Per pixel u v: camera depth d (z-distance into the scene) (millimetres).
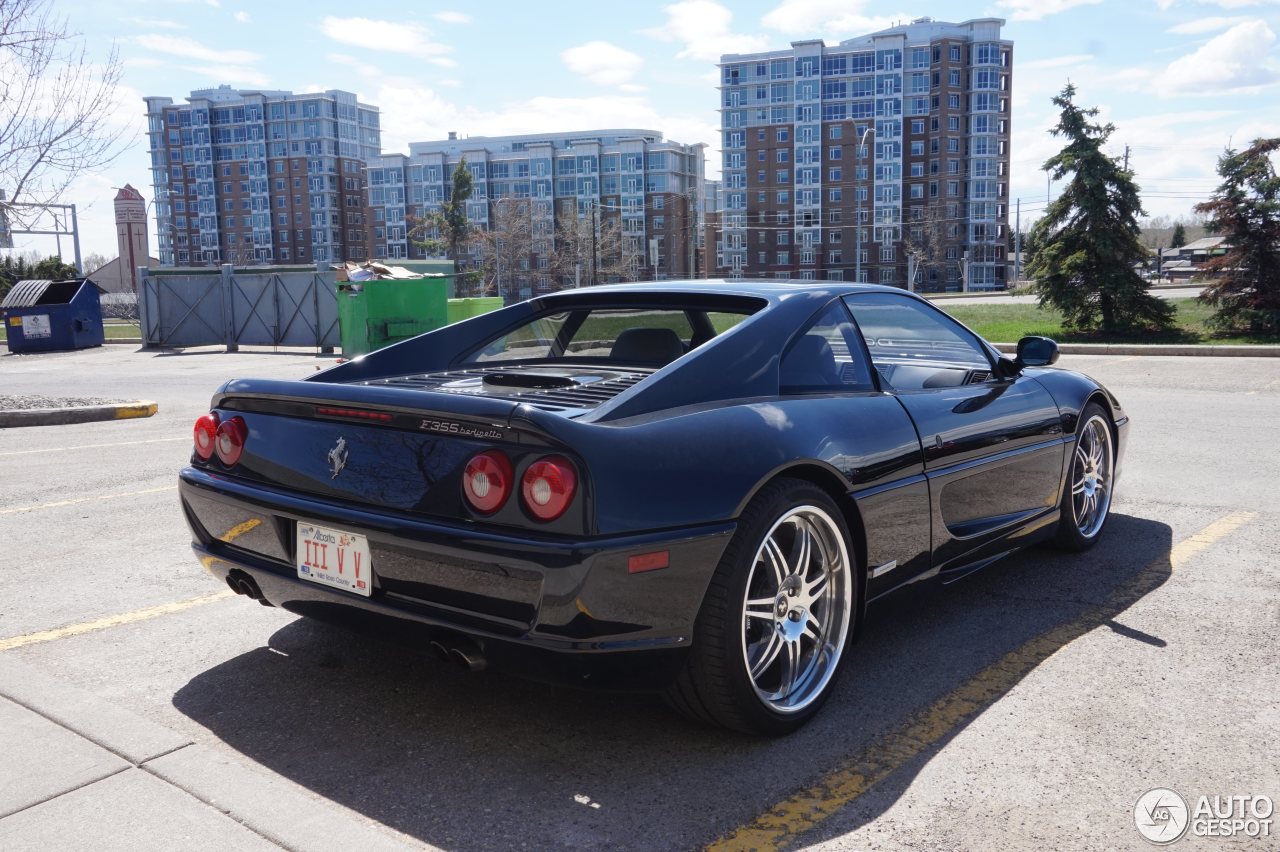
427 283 17047
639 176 119438
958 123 103562
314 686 2994
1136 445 7078
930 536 3230
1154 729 2643
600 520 2248
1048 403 4055
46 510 5387
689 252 123500
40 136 10852
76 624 3551
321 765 2488
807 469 2719
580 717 2777
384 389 2590
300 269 21547
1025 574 4133
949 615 3633
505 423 2289
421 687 2990
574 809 2270
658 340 3338
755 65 107688
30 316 24172
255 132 135125
